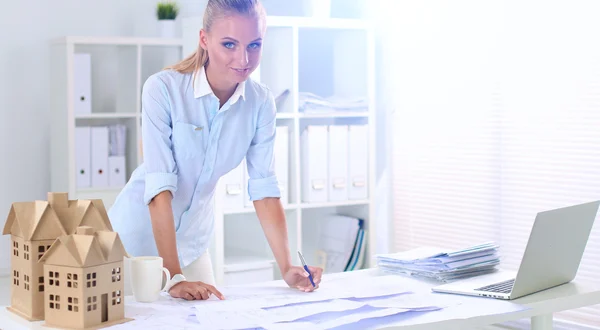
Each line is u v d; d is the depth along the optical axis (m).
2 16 5.14
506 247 3.98
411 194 4.51
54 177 5.05
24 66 5.22
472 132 4.12
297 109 4.22
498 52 3.95
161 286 2.27
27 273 2.00
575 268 2.49
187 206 2.69
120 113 4.97
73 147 4.78
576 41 3.60
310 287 2.34
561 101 3.68
